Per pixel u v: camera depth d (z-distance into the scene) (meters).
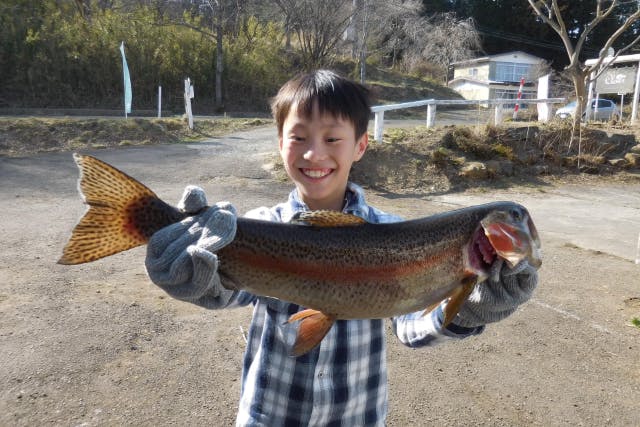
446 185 4.18
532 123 5.30
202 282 0.56
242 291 0.71
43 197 3.22
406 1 13.15
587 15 16.69
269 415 0.69
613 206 3.78
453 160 4.43
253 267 0.66
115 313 1.69
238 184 3.77
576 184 4.52
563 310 1.89
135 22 9.32
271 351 0.71
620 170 4.90
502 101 5.25
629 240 2.89
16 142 4.69
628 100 13.68
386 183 4.12
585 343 1.64
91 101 8.59
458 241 0.70
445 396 1.33
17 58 8.05
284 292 0.67
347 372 0.70
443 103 5.02
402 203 3.64
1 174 3.77
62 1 9.54
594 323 1.78
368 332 0.73
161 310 1.74
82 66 8.50
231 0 10.67
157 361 1.43
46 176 3.78
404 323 0.78
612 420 1.26
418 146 4.55
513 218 0.69
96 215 0.65
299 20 10.38
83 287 1.90
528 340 1.65
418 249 0.69
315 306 0.68
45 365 1.37
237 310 1.78
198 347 1.52
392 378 1.41
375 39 12.97
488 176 4.40
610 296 2.03
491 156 4.67
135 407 1.23
